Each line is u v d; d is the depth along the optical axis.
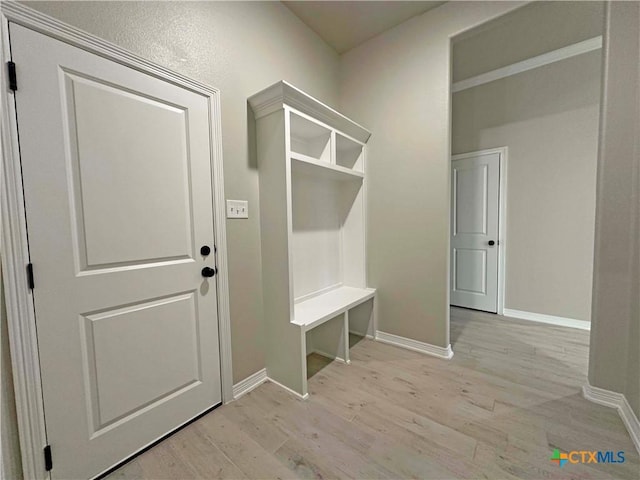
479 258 3.33
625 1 1.47
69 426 1.11
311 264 2.35
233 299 1.72
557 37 2.49
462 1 1.97
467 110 3.30
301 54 2.20
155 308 1.37
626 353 1.52
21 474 1.02
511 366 2.06
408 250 2.34
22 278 0.99
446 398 1.69
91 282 1.16
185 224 1.48
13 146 0.97
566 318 2.86
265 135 1.80
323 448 1.33
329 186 2.56
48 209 1.05
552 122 2.83
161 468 1.24
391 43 2.32
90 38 1.14
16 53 0.97
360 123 2.56
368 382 1.88
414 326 2.34
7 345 0.98
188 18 1.47
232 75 1.69
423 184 2.23
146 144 1.32
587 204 2.71
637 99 1.45
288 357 1.79
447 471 1.19
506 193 3.11
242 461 1.27
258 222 1.87
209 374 1.60
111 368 1.22
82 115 1.12
